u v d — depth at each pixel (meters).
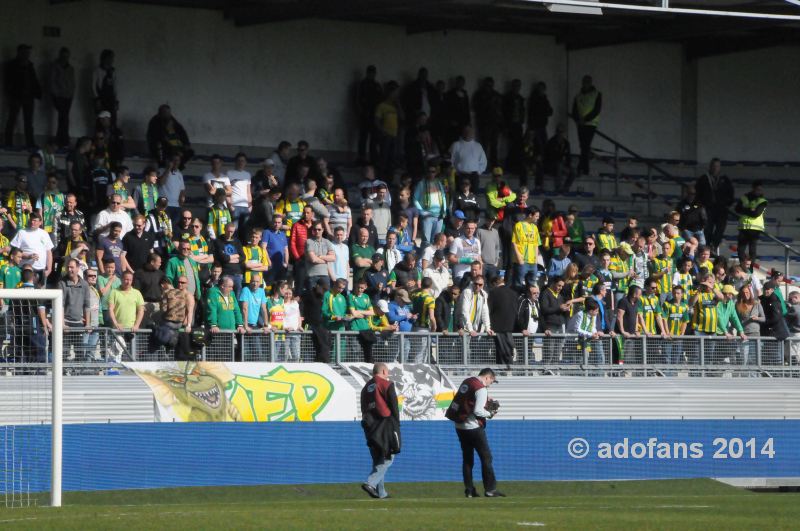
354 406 78.94
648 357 89.12
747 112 131.75
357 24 115.44
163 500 70.50
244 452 75.31
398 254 88.81
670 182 124.62
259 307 80.38
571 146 124.50
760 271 113.06
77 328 74.69
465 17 116.31
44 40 102.94
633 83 127.62
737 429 84.94
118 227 80.12
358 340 81.56
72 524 40.66
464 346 84.31
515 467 80.44
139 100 107.06
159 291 79.00
